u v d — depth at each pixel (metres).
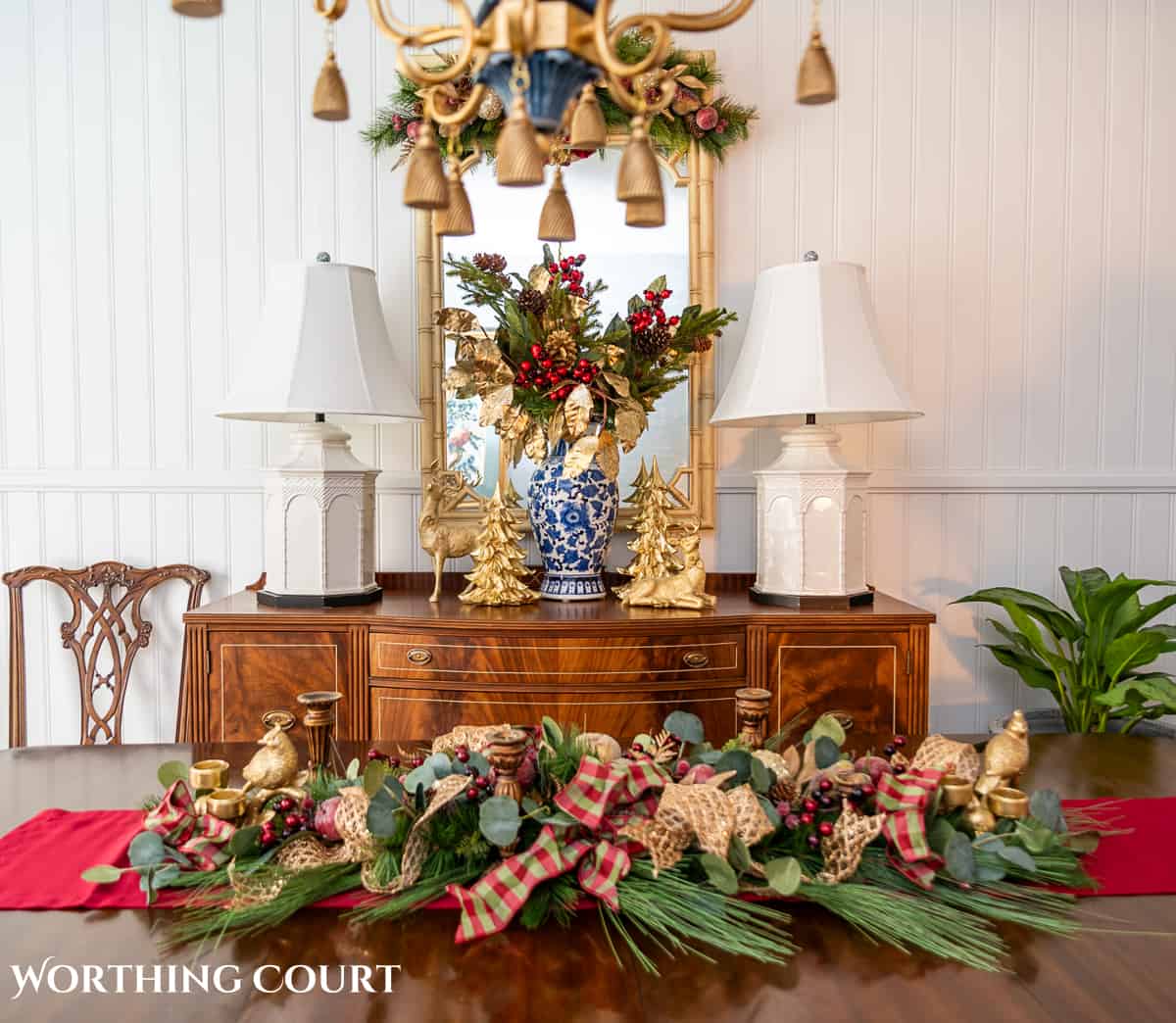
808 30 2.68
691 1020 0.75
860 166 2.71
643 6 2.64
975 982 0.82
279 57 2.69
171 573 2.65
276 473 2.27
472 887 0.89
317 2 1.20
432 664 2.14
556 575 2.39
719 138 2.60
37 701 2.74
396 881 0.91
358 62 2.68
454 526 2.64
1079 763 1.41
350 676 2.18
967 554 2.77
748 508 2.71
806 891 0.91
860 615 2.16
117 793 1.26
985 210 2.73
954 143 2.72
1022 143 2.73
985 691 2.79
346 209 2.70
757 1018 0.76
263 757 0.99
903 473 2.74
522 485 2.67
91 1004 0.78
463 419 2.66
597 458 2.31
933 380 2.74
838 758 1.03
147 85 2.70
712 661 2.15
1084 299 2.75
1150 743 1.52
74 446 2.74
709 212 2.63
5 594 2.74
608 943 0.88
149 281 2.72
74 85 2.70
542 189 2.62
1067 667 2.43
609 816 0.95
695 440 2.66
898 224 2.72
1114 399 2.77
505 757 0.90
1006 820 0.98
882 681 2.18
